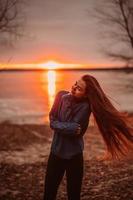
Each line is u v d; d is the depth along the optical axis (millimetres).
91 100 4812
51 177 4930
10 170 9258
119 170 8570
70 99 4898
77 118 4820
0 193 7223
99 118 4809
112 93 62094
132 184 7336
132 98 55719
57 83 143625
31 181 8172
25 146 14758
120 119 4805
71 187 4949
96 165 9336
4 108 45156
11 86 131375
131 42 20719
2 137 16953
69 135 4809
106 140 4879
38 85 135000
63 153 4871
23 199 6898
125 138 4879
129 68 22359
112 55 21922
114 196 6742
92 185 7543
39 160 11281
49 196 4969
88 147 14156
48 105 50406
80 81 4871
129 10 19406
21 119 31844
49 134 18859
